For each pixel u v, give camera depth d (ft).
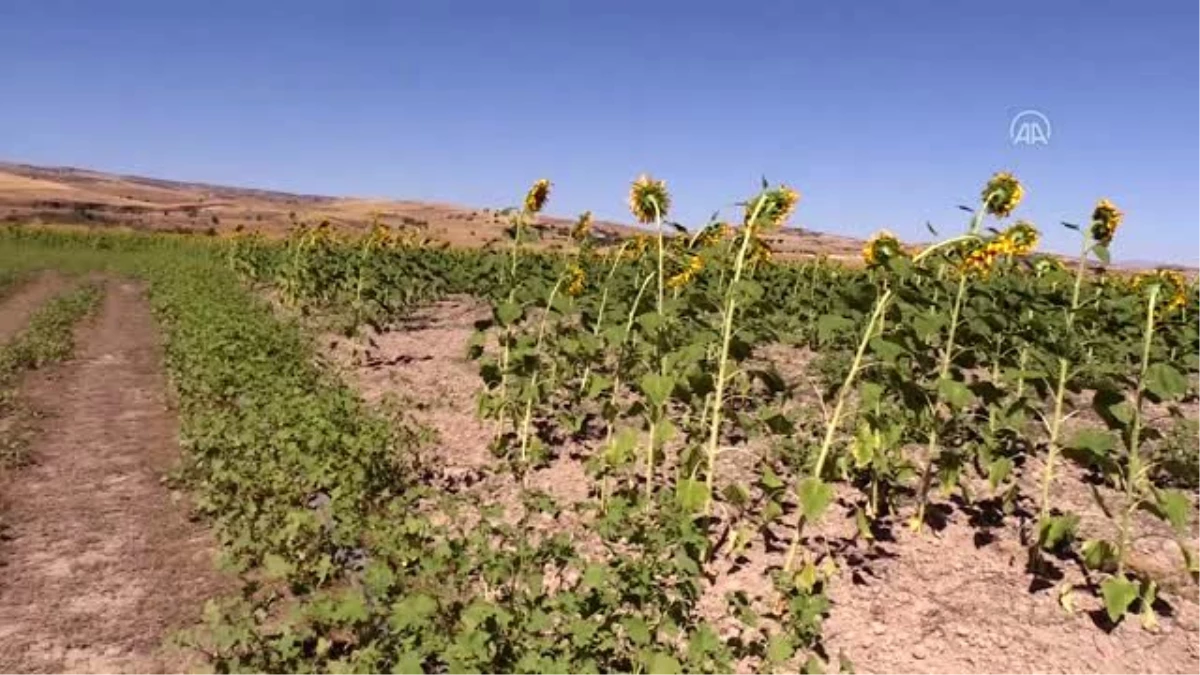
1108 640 17.65
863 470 25.34
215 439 28.50
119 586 20.62
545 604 15.83
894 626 18.01
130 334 64.54
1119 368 33.32
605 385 25.91
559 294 31.22
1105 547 17.65
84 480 28.35
